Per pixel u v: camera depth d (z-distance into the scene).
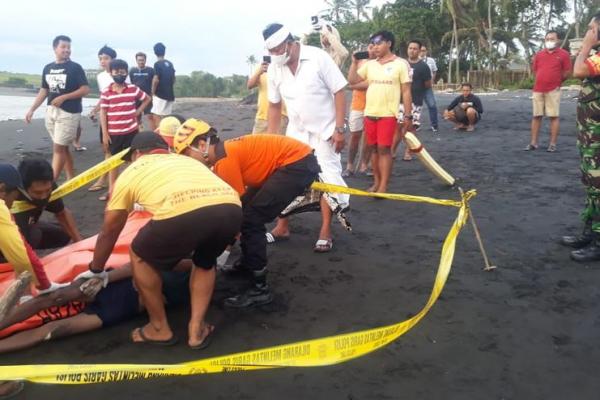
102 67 8.60
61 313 3.64
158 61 10.26
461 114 13.35
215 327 3.78
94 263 3.48
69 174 7.85
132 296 3.80
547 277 4.45
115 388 3.08
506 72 43.91
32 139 13.83
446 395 2.98
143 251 3.31
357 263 4.88
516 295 4.14
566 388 3.01
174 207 3.22
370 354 3.40
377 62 6.74
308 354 2.85
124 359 3.39
